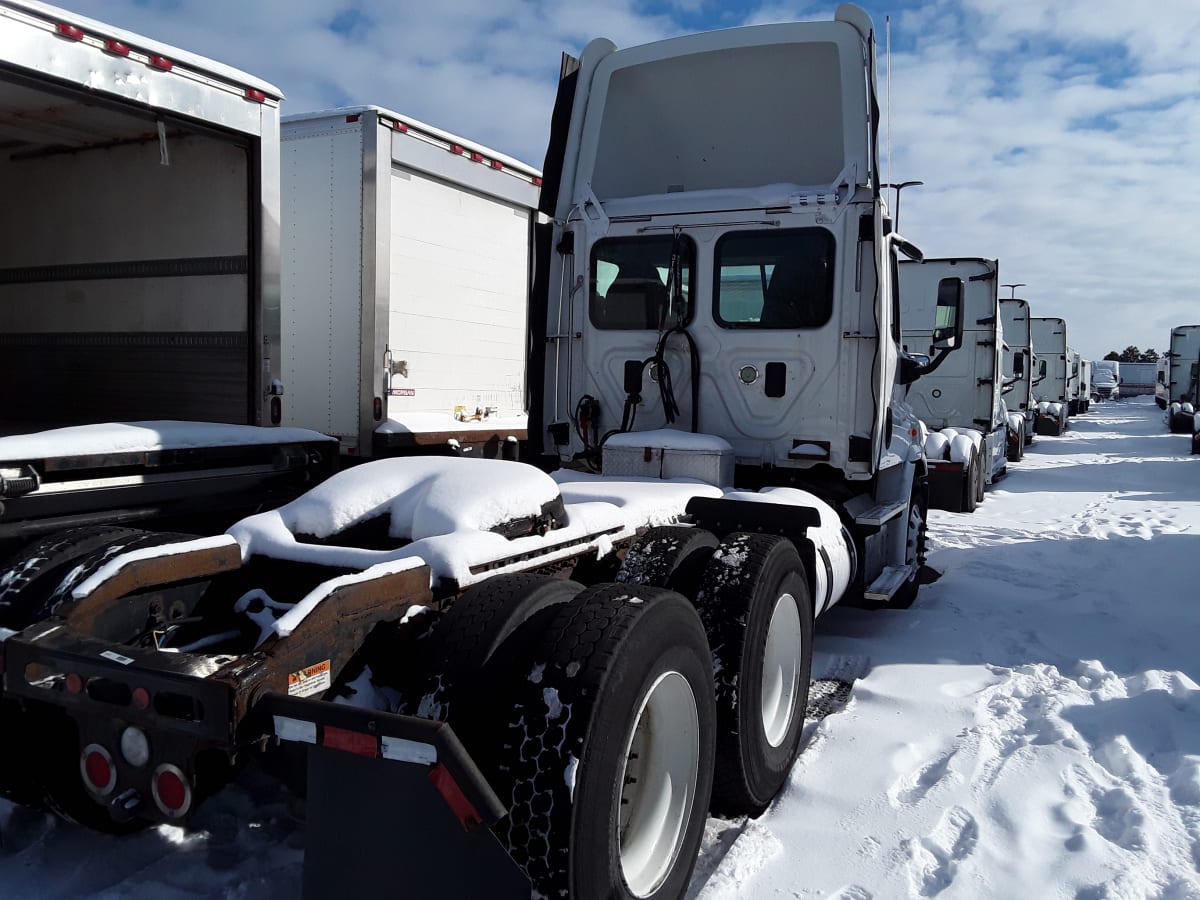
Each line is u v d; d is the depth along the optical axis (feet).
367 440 21.80
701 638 9.02
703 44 16.84
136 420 19.10
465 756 6.23
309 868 6.79
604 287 17.80
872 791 11.30
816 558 13.21
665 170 19.13
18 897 8.39
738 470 17.11
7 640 7.38
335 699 7.58
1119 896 9.07
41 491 11.16
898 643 18.11
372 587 7.87
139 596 8.57
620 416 17.74
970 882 9.31
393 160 22.15
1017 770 11.94
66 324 20.25
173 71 14.73
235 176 16.99
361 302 21.76
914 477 21.42
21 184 20.71
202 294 17.71
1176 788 11.48
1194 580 23.99
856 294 16.08
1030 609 21.01
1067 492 46.57
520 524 10.02
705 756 9.11
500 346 26.78
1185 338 110.63
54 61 13.00
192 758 6.89
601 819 7.20
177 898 8.43
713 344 16.98
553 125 18.01
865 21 15.84
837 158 17.44
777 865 9.61
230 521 14.32
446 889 6.44
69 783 8.45
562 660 7.41
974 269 45.01
